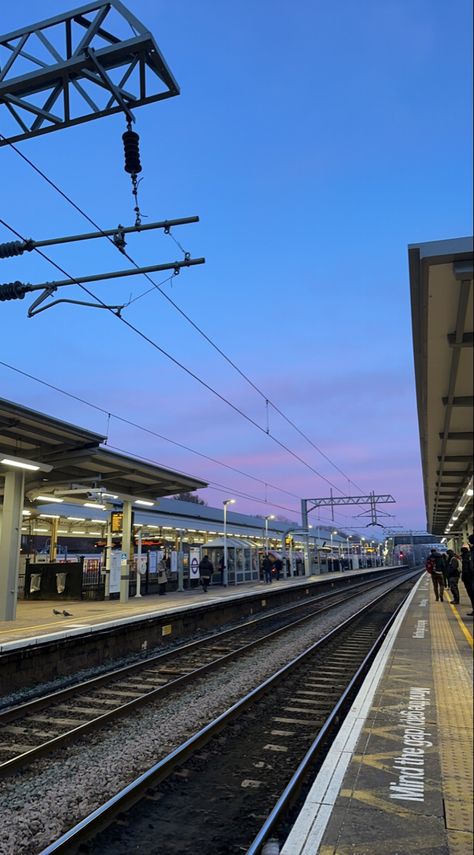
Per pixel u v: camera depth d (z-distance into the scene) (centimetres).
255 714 793
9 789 531
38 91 637
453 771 439
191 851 419
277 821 446
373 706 629
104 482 2247
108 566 2200
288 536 4697
